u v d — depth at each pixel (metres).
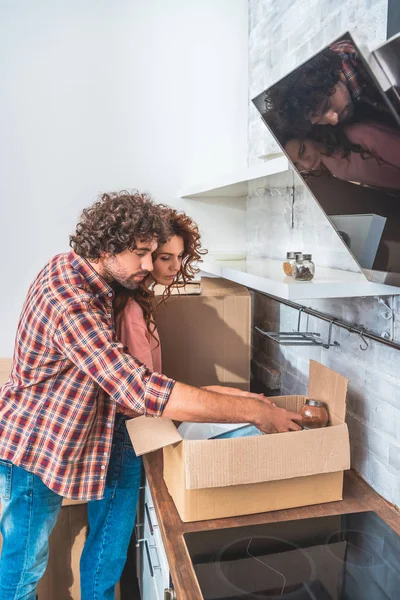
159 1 2.66
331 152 1.14
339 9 1.79
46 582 2.16
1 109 2.60
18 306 2.75
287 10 2.23
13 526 1.79
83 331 1.48
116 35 2.65
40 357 1.61
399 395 1.58
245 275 1.80
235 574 1.28
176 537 1.42
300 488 1.55
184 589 1.24
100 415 1.75
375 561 1.33
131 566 2.60
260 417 1.52
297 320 2.30
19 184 2.67
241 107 2.81
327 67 0.95
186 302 2.19
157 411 1.44
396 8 1.41
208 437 1.76
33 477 1.74
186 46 2.72
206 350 2.24
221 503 1.49
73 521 2.15
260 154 2.63
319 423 1.60
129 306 1.84
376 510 1.55
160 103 2.73
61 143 2.67
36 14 2.57
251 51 2.72
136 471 1.96
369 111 0.93
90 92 2.66
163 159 2.77
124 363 1.45
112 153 2.72
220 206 2.83
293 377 2.37
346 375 1.89
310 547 1.39
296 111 1.16
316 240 2.11
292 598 1.21
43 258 2.73
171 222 1.83
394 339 1.57
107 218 1.54
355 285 1.47
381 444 1.68
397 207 1.07
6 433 1.71
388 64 0.82
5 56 2.58
